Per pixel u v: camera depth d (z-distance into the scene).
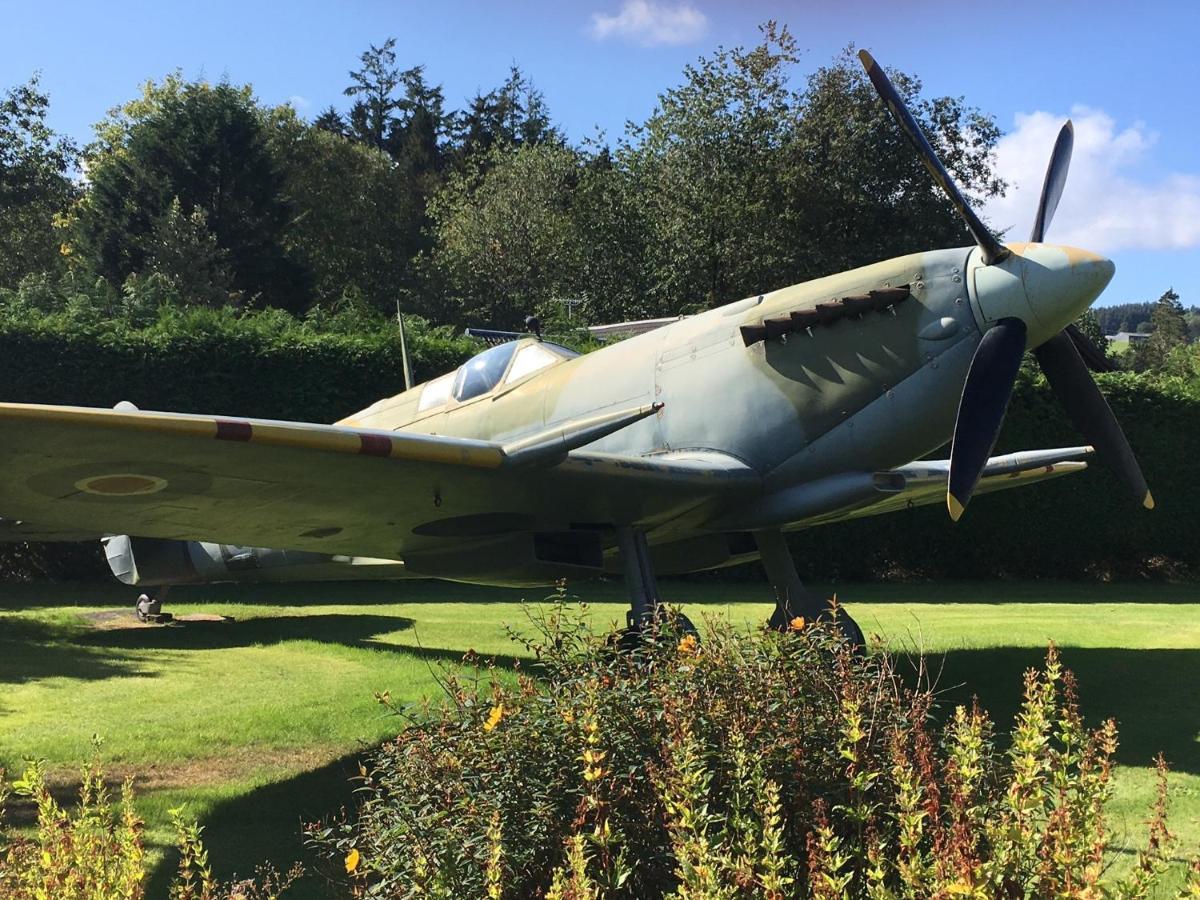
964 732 2.37
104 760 4.67
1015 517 14.32
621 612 10.12
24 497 4.29
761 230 23.78
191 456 3.96
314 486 4.58
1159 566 14.84
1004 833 2.04
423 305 35.50
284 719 5.40
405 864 2.45
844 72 25.48
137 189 31.41
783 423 5.73
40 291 16.33
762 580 13.91
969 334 5.30
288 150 40.97
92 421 3.50
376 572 7.92
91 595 11.22
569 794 2.46
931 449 5.58
